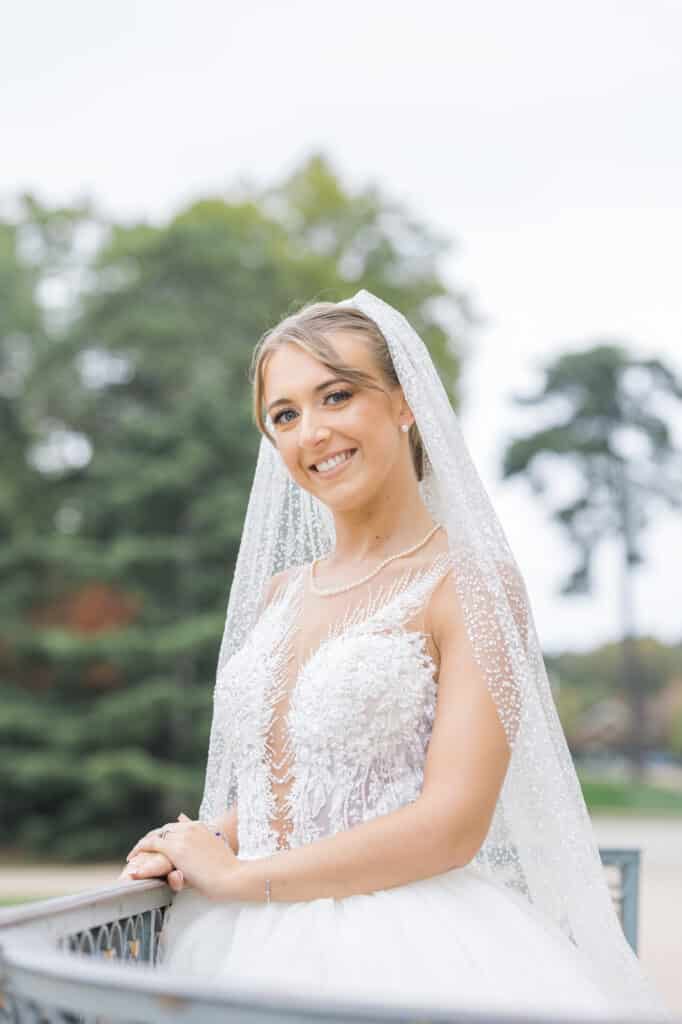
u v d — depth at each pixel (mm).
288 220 29656
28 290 23453
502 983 2104
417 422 2553
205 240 22734
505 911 2266
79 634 21125
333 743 2383
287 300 23266
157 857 2348
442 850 2176
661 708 62188
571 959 2240
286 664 2580
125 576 20906
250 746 2555
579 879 2385
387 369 2613
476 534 2414
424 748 2398
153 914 2299
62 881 16641
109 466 21016
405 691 2369
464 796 2197
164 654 20359
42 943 1588
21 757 20141
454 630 2391
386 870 2174
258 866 2246
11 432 23047
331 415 2561
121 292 22688
